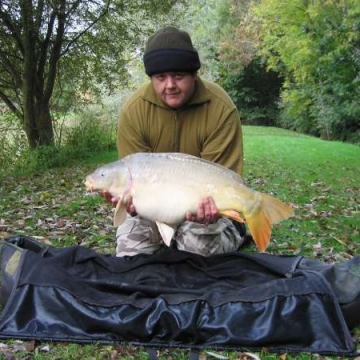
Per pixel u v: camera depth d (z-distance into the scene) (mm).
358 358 1290
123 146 1796
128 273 1630
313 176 4652
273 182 4301
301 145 7184
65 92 6855
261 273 1614
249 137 8391
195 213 1435
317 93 8469
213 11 13133
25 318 1383
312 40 7484
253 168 5168
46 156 5637
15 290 1418
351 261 1494
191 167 1430
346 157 5980
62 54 6098
